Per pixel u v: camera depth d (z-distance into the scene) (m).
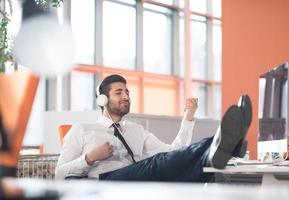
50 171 3.74
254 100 6.47
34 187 0.82
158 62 12.75
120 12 11.70
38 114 9.55
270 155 3.63
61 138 3.82
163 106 12.80
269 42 6.45
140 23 12.20
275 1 6.42
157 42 12.72
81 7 10.75
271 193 0.75
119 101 3.46
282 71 3.40
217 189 0.83
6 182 0.86
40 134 9.39
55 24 1.19
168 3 12.93
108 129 3.42
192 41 13.61
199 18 13.78
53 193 0.75
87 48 10.91
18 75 1.20
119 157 3.38
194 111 3.54
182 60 13.29
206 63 13.86
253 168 2.54
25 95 1.16
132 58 12.04
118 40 11.64
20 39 1.19
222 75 6.73
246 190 0.80
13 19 4.38
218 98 13.86
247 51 6.58
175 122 4.93
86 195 0.76
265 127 3.75
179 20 13.27
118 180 3.02
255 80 6.50
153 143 3.60
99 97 3.48
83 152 3.36
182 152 2.90
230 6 6.71
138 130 3.57
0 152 1.11
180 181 2.89
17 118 1.14
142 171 2.98
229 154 2.49
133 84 12.10
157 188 0.86
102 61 11.16
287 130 3.30
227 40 6.73
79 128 3.40
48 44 1.17
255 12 6.55
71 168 3.17
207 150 2.81
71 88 10.39
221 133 2.48
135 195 0.77
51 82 9.94
